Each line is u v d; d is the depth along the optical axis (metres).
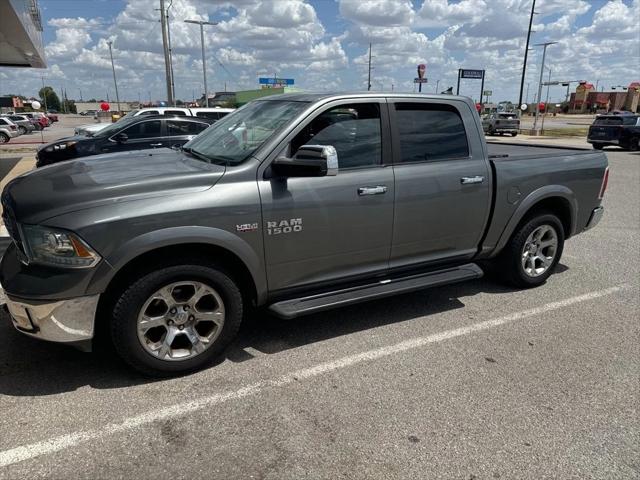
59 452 2.69
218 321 3.51
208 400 3.18
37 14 17.08
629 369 3.67
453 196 4.36
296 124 3.65
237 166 3.49
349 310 4.65
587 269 5.92
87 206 3.05
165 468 2.59
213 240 3.29
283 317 3.62
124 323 3.18
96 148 10.71
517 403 3.22
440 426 2.97
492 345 4.00
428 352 3.87
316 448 2.76
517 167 4.74
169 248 3.29
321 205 3.70
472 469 2.63
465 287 5.29
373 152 3.99
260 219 3.47
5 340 3.90
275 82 52.53
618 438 2.90
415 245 4.30
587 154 5.37
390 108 4.07
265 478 2.53
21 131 35.66
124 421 2.96
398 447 2.79
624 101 97.62
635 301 4.95
